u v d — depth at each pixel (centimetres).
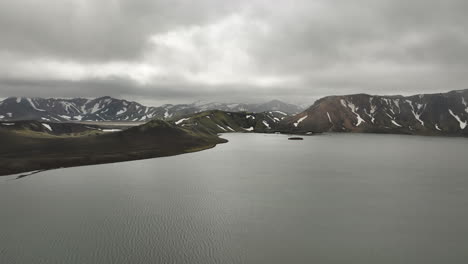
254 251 3722
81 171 9088
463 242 4025
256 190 6788
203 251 3703
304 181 7794
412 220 4856
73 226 4481
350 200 6009
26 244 3859
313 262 3459
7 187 6944
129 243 3900
